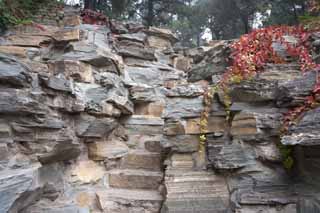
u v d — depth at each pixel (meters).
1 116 2.47
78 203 3.34
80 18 5.72
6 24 5.04
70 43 4.60
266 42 3.54
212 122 3.15
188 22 12.27
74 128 3.61
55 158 3.11
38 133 2.80
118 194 3.56
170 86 5.22
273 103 2.95
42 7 5.65
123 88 4.71
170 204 2.94
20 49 4.54
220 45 4.11
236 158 2.90
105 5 8.66
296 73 3.15
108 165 4.01
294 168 2.76
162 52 6.09
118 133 4.48
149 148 4.39
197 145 3.18
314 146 2.47
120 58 5.20
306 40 3.57
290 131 2.60
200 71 4.33
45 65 4.08
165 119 3.33
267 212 2.67
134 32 6.08
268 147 2.82
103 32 5.14
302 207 2.58
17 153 2.60
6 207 2.09
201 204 2.91
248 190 2.81
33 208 2.79
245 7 9.37
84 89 3.96
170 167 3.19
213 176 3.04
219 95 3.14
